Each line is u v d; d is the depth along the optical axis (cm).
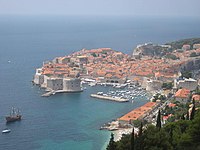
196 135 13388
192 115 16000
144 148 13112
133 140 13150
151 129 13925
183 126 15088
